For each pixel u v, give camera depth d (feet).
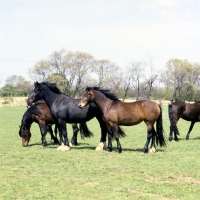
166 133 85.10
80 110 51.39
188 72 316.40
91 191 29.32
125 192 29.17
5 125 106.01
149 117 48.01
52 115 52.80
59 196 27.89
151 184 31.78
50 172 36.42
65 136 52.26
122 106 48.29
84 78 318.45
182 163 41.16
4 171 37.06
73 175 35.09
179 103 65.92
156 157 45.44
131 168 38.47
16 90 345.10
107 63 319.88
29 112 56.90
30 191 29.43
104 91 49.42
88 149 53.42
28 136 57.93
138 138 71.10
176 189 30.27
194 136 76.48
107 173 36.14
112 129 48.75
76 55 313.32
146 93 325.01
